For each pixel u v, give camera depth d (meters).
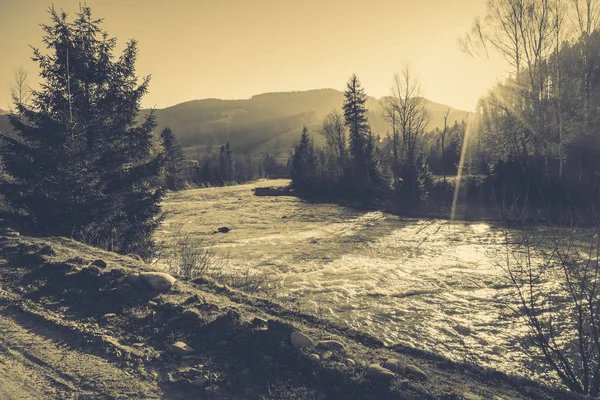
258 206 47.19
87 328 5.97
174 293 7.24
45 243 10.48
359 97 60.47
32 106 14.06
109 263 8.87
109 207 14.07
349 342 5.67
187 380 4.66
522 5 33.03
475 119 58.69
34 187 13.52
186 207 45.88
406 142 52.75
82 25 15.13
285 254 19.47
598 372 5.18
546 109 31.91
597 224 6.25
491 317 10.14
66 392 4.43
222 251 20.19
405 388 4.45
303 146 72.69
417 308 11.13
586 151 31.25
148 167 14.95
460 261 17.73
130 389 4.51
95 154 14.37
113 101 14.98
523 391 4.68
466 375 5.00
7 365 4.99
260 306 7.02
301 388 4.53
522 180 30.92
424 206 40.69
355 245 22.12
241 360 5.09
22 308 6.64
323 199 55.06
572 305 10.05
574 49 32.19
